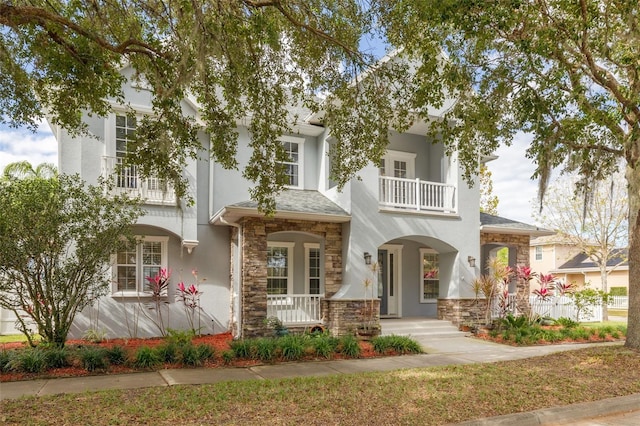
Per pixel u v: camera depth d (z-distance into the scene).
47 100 8.88
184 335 10.86
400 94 9.73
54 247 9.14
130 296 13.01
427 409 6.05
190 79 7.21
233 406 6.12
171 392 6.87
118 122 12.96
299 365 9.38
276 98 9.53
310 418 5.64
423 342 12.67
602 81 8.96
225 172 14.33
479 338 13.45
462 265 14.73
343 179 10.74
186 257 13.87
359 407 6.10
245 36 8.02
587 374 8.20
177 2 6.89
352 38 8.82
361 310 13.15
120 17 7.95
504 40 8.84
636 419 6.26
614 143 9.72
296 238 15.29
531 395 6.83
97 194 9.66
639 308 10.38
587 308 19.38
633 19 7.67
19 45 7.84
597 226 22.81
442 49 10.47
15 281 9.27
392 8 8.28
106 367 8.55
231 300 14.12
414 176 16.42
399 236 13.89
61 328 9.48
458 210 14.92
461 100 9.49
